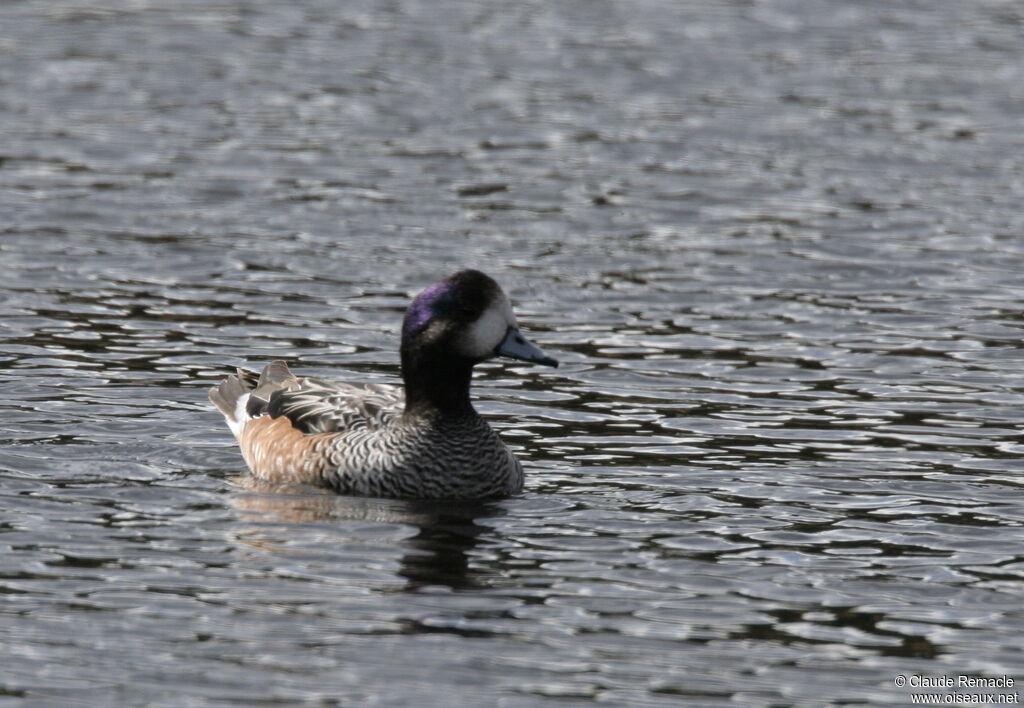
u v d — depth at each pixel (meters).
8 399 15.24
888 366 16.81
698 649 10.05
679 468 13.72
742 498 12.95
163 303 18.81
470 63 34.16
